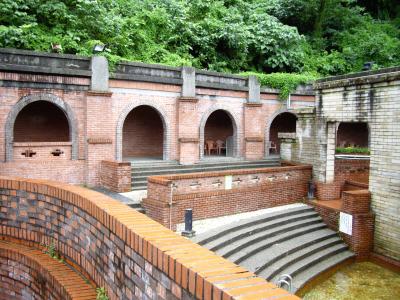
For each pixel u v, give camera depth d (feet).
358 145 91.09
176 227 36.76
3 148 44.75
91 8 59.57
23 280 20.52
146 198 38.34
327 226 47.47
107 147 51.16
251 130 69.36
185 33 77.77
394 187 42.11
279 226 42.73
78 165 50.01
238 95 68.44
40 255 20.24
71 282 17.01
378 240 43.65
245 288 8.29
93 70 50.08
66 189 19.54
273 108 73.67
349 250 43.73
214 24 80.94
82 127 50.34
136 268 12.48
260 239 38.04
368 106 45.83
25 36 52.49
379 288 35.45
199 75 62.80
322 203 49.75
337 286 35.70
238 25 81.71
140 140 68.69
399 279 38.06
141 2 78.69
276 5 102.99
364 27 107.86
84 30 59.72
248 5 96.43
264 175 48.08
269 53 88.84
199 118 63.62
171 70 58.85
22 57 45.37
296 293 31.60
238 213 44.34
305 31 108.27
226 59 84.28
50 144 48.01
